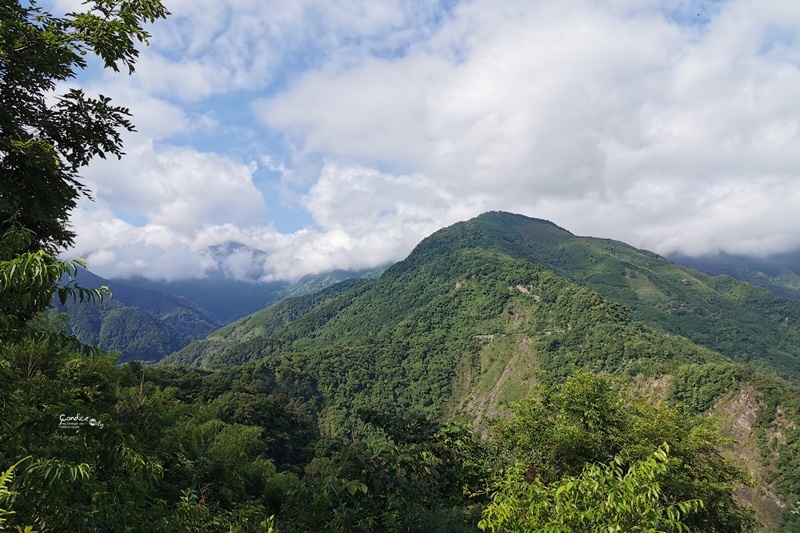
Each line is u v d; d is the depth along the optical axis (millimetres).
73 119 6680
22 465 3283
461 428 9945
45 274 2879
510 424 13367
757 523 13070
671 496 11070
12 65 5340
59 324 14562
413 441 9117
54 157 5613
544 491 3996
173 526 4695
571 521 3711
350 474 6602
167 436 14219
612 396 13344
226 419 44969
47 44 5430
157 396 18672
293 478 17594
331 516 5855
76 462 3496
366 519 5758
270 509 14180
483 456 10508
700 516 11484
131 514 4129
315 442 54562
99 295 3307
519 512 4035
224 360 173250
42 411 3990
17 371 4047
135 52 6102
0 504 2990
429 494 6988
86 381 15703
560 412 12836
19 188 5984
